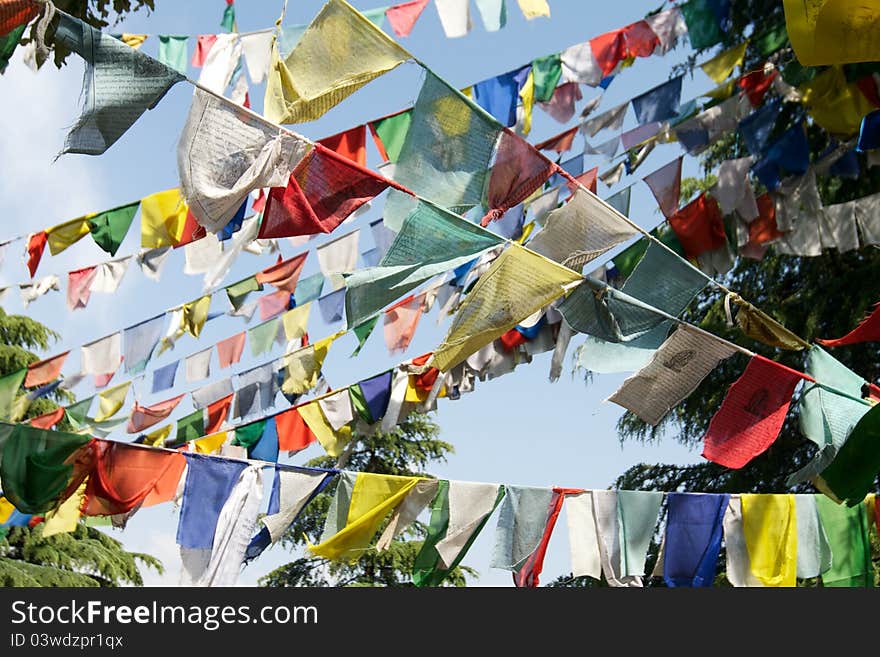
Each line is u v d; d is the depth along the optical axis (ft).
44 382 18.52
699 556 14.79
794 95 14.83
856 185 23.20
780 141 14.89
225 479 12.47
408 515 13.84
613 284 14.80
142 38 11.08
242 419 18.56
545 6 11.37
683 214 14.73
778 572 14.75
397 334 17.56
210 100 9.00
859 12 8.71
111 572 39.29
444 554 13.98
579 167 14.84
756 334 13.55
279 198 9.80
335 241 16.47
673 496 14.94
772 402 13.47
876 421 12.60
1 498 14.56
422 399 16.93
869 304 27.61
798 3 8.96
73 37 8.22
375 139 11.86
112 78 8.34
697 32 13.58
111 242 13.19
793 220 15.03
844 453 12.89
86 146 8.25
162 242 12.46
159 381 19.43
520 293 11.32
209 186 9.03
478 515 14.12
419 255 10.53
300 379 18.33
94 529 41.50
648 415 13.24
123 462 11.77
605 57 13.33
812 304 29.43
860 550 15.07
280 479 13.00
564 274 11.39
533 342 17.15
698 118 14.75
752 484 31.99
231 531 12.23
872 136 13.84
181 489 12.53
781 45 14.38
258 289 17.83
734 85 14.80
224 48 11.16
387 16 11.35
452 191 10.70
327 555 13.19
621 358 13.35
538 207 14.82
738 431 13.46
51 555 37.63
